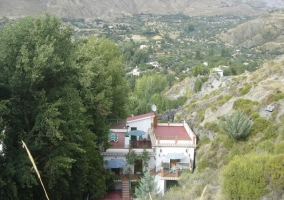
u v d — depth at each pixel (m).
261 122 28.45
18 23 24.45
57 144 21.70
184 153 31.25
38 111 22.47
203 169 28.55
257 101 32.31
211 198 22.94
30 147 21.75
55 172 22.09
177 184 30.20
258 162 21.22
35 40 23.44
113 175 30.30
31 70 21.91
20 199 22.31
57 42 26.20
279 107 29.42
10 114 22.19
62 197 26.70
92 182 28.22
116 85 41.50
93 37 45.03
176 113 51.91
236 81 45.00
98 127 31.97
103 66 38.19
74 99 24.45
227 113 33.53
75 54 26.47
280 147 23.69
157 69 166.25
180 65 168.88
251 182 20.53
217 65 127.31
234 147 27.69
